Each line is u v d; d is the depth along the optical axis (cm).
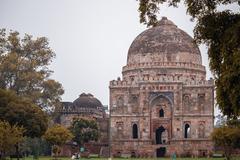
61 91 16150
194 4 4812
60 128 12456
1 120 10644
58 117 18275
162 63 16512
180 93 15338
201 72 16938
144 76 15962
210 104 15362
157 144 15162
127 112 15575
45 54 16212
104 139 17750
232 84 4506
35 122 10994
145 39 16988
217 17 4756
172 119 15275
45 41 16300
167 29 17138
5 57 15288
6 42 15875
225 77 4525
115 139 15375
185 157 14575
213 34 4759
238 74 4438
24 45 16112
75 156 13050
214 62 4816
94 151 16350
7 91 11188
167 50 16625
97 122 17088
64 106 18575
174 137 15162
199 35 4897
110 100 15738
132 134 15450
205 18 4791
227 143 10938
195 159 12475
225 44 4566
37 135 11175
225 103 4781
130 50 17262
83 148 14950
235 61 4400
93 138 15375
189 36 17412
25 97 14538
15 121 10775
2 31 15900
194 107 15412
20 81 15212
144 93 15412
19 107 10881
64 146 15475
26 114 10906
